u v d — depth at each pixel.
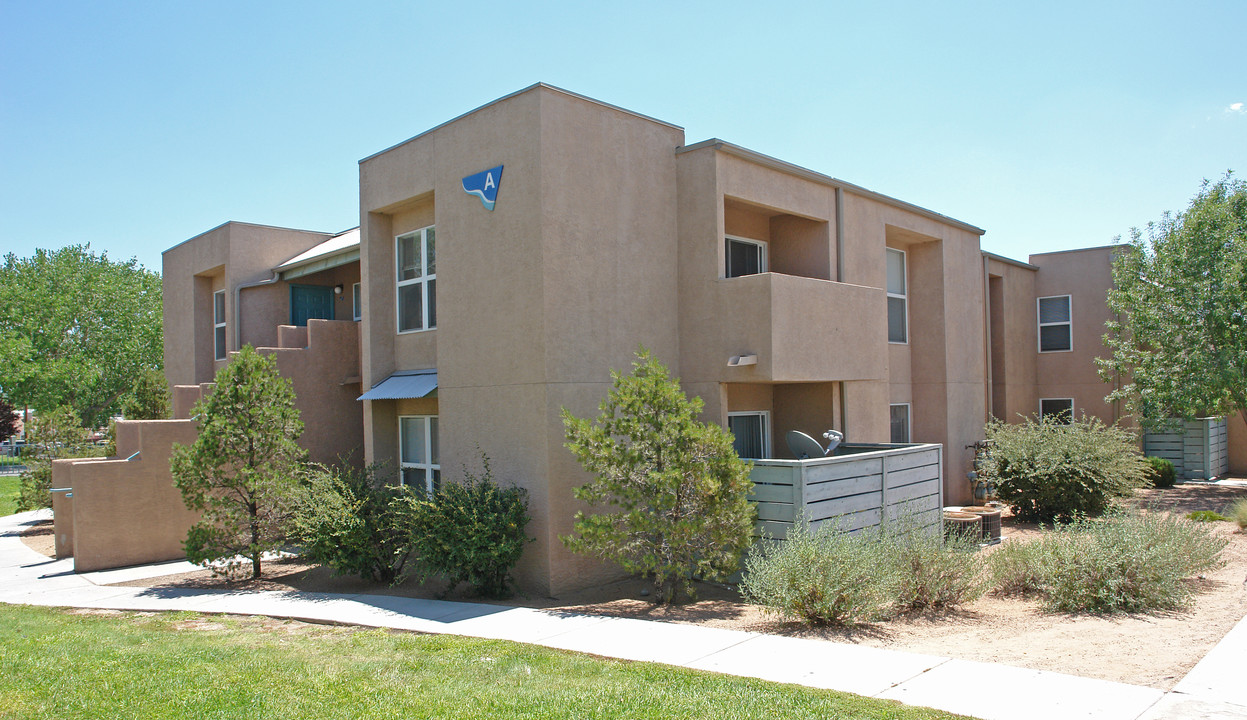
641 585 11.09
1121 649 6.95
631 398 9.62
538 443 10.70
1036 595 9.59
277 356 15.32
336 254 16.89
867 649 7.21
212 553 12.20
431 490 13.40
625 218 11.73
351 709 5.84
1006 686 5.97
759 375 11.44
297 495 12.03
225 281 19.70
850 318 13.08
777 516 10.23
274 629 9.08
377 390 13.59
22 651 7.84
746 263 14.23
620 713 5.56
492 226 11.43
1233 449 22.94
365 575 11.98
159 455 14.73
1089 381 21.50
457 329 12.05
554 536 10.62
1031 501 15.27
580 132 11.21
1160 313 17.73
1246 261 16.44
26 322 44.78
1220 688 5.75
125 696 6.24
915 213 16.59
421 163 12.88
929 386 17.52
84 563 13.88
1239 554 11.35
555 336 10.72
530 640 7.99
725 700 5.76
